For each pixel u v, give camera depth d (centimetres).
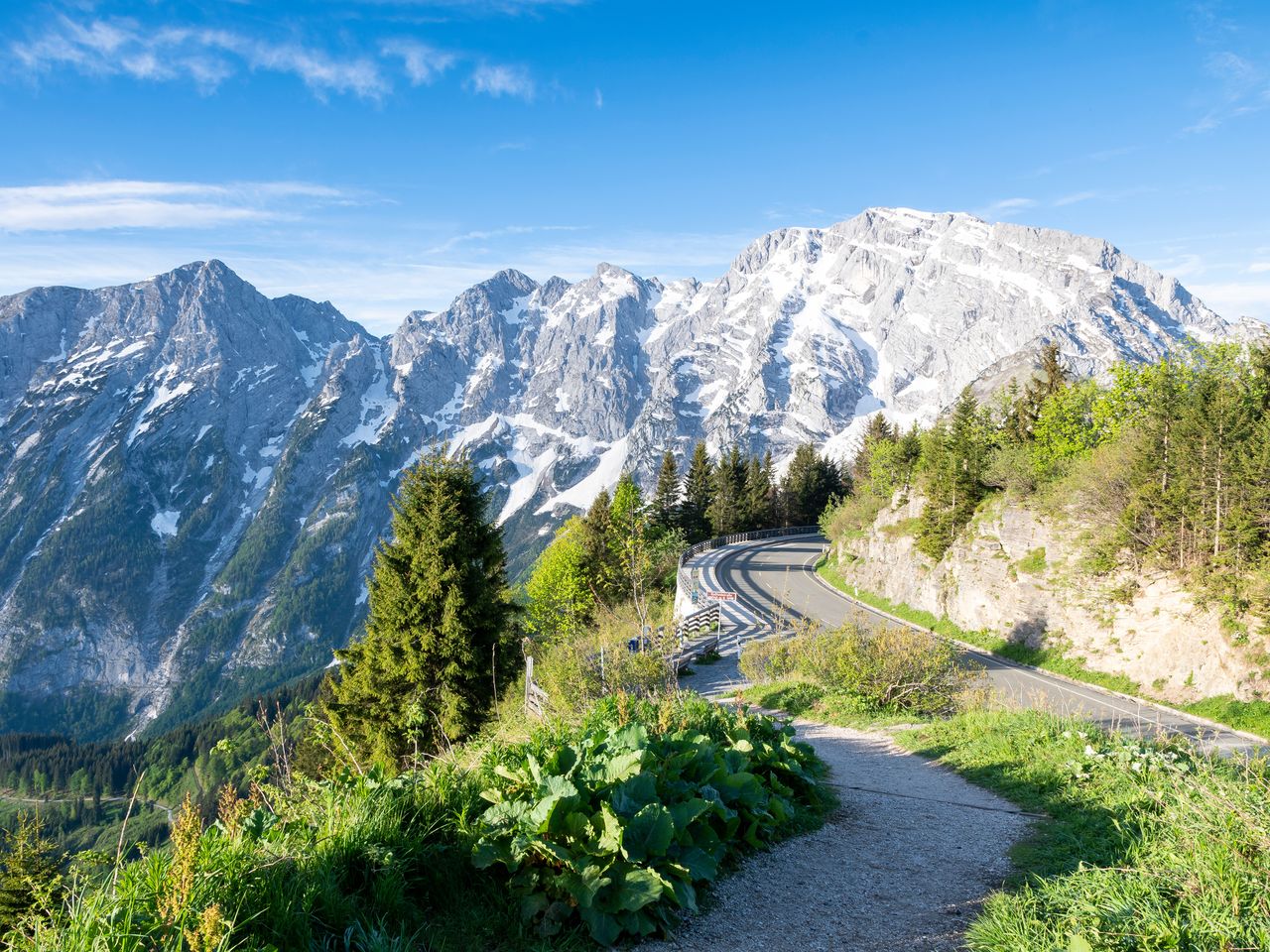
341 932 462
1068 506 3591
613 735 704
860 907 595
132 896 409
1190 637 2720
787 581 6016
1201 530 2856
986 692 1877
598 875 523
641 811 566
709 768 740
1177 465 2998
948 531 4462
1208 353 4050
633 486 7612
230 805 522
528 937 504
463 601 2080
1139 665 2862
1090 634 3170
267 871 466
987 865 705
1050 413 4775
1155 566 3031
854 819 864
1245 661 2497
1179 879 538
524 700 1798
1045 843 753
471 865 565
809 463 11388
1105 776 948
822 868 689
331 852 514
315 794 634
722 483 10044
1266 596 2498
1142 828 700
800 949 516
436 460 2261
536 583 5953
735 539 9431
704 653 3284
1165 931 467
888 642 1955
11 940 402
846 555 6162
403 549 2200
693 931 541
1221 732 2295
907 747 1409
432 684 2102
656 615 4481
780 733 982
